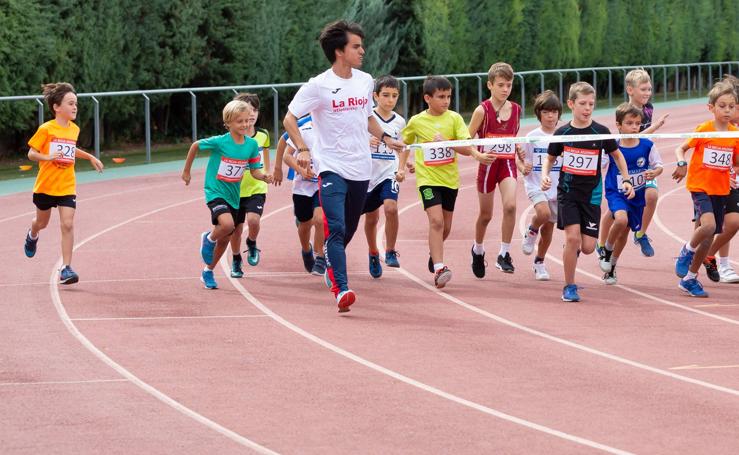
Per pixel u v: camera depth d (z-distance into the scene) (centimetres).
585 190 1459
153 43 3597
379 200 1609
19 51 3058
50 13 3173
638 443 892
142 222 2195
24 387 1063
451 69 5128
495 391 1047
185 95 3791
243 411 983
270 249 1895
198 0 3750
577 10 5938
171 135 3831
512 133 1576
